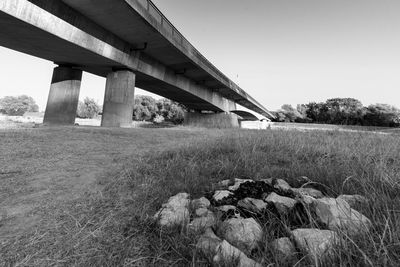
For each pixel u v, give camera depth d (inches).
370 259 63.9
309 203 100.6
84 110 3093.0
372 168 140.8
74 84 819.4
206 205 113.0
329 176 136.0
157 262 77.7
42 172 190.4
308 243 72.9
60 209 121.2
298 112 3193.9
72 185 160.2
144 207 115.1
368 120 2204.7
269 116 3292.3
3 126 567.8
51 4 516.1
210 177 161.5
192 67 1097.4
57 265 77.2
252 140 301.3
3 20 465.1
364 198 100.4
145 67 912.3
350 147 222.8
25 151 259.0
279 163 191.2
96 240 91.5
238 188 129.2
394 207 87.4
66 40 565.9
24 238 94.3
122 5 555.2
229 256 71.5
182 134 537.6
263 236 82.5
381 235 72.6
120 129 605.0
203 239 83.4
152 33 714.8
